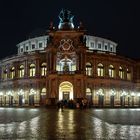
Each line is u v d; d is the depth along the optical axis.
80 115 50.50
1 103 121.50
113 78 111.00
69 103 88.06
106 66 109.75
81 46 99.75
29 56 109.31
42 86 105.31
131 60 122.44
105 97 107.75
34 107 97.56
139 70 125.94
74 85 98.75
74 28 102.38
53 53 100.50
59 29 101.75
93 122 34.47
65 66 102.31
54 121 36.06
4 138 20.12
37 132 23.73
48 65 101.25
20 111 66.88
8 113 56.81
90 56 106.06
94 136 21.36
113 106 108.12
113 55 111.94
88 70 106.19
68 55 101.81
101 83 107.50
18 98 112.38
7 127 27.86
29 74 109.75
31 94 107.19
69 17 108.81
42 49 116.50
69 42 101.81
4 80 121.31
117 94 112.25
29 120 37.78
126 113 58.50
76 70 99.25
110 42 126.81
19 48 128.88
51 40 101.44
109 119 40.00
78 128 27.16
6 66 121.75
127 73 120.75
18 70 114.56
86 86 103.25
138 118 42.25
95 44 121.19
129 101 119.06
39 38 119.75
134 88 123.44
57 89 98.69
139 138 20.38
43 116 47.09
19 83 112.50
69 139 19.78
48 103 97.50
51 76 98.94
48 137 20.73
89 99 104.94
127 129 26.33
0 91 123.31
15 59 115.38
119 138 20.34
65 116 47.41
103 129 26.27
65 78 99.12
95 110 75.31
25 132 23.70
